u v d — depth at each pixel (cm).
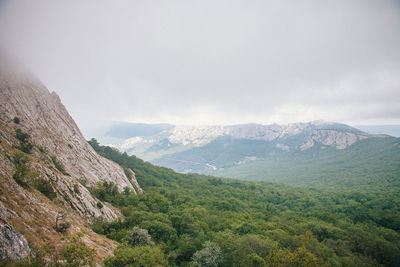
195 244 6269
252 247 6112
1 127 7575
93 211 6731
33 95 10875
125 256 3312
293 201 16862
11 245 2350
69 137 11275
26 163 5709
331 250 7331
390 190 19075
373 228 10838
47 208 4475
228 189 18538
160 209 9912
